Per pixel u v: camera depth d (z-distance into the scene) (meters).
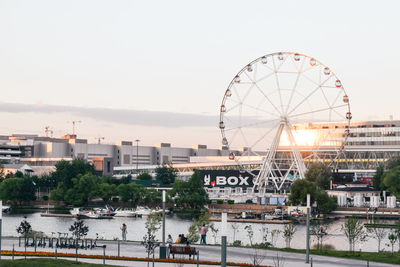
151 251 96.25
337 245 134.25
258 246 113.56
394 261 93.12
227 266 83.94
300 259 93.69
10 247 101.38
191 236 112.88
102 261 85.50
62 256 89.44
